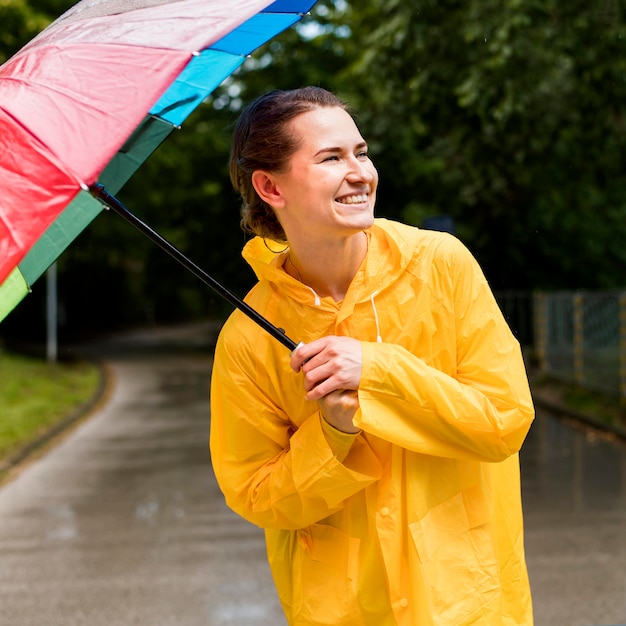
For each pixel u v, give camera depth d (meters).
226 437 1.91
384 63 10.94
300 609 1.86
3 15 14.56
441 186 18.33
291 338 1.84
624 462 8.77
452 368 1.81
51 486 8.23
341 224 1.71
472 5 9.73
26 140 1.49
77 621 4.68
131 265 45.09
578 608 4.66
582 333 13.88
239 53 1.98
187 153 22.70
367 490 1.79
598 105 10.91
